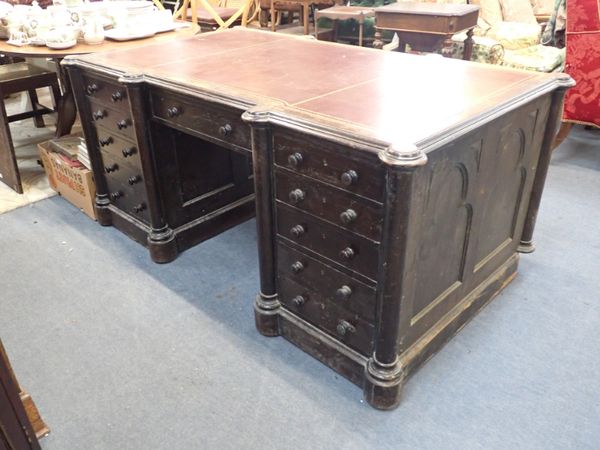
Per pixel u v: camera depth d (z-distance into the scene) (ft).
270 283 5.10
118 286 6.17
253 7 14.21
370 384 4.40
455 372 4.86
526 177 5.32
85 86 6.48
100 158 7.01
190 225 6.81
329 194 4.06
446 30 9.62
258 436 4.29
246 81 5.03
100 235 7.25
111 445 4.24
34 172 9.09
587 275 6.22
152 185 6.15
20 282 6.23
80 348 5.23
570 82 4.98
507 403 4.53
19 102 12.10
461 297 5.16
